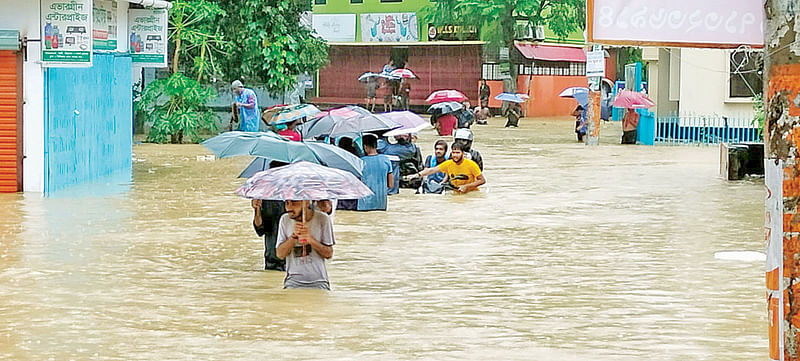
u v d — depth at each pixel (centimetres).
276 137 2152
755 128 5559
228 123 5925
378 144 3469
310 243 1894
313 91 9850
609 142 5981
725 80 5841
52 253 2233
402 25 9669
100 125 3803
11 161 3278
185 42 5634
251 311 1706
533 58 9338
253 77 5981
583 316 1689
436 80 9562
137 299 1798
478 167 3406
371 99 9100
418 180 3419
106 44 3762
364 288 1909
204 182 3634
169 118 5381
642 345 1498
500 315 1691
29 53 3241
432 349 1469
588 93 5703
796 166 955
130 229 2569
